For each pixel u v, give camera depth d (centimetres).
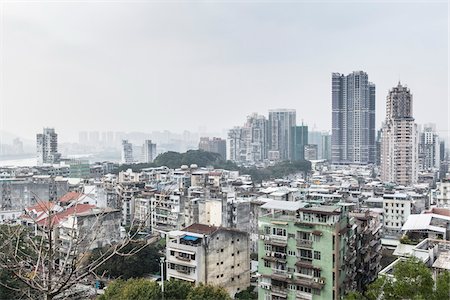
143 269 8406
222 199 11188
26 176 16312
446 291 4047
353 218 7056
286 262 6391
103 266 8031
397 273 4388
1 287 4622
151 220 12250
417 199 12569
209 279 7194
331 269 5981
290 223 6356
